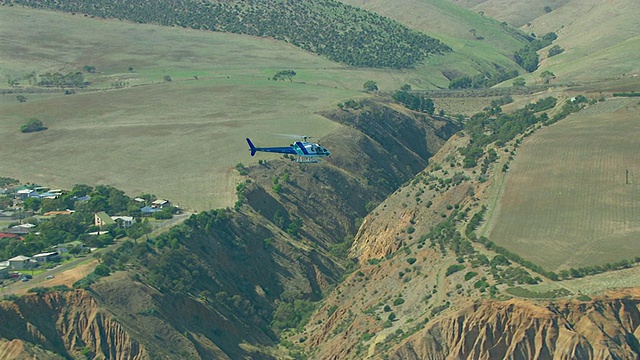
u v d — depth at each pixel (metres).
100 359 153.62
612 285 155.00
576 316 148.50
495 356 148.88
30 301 155.25
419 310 166.38
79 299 159.25
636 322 148.50
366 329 169.00
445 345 152.62
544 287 156.88
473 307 153.50
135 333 157.88
